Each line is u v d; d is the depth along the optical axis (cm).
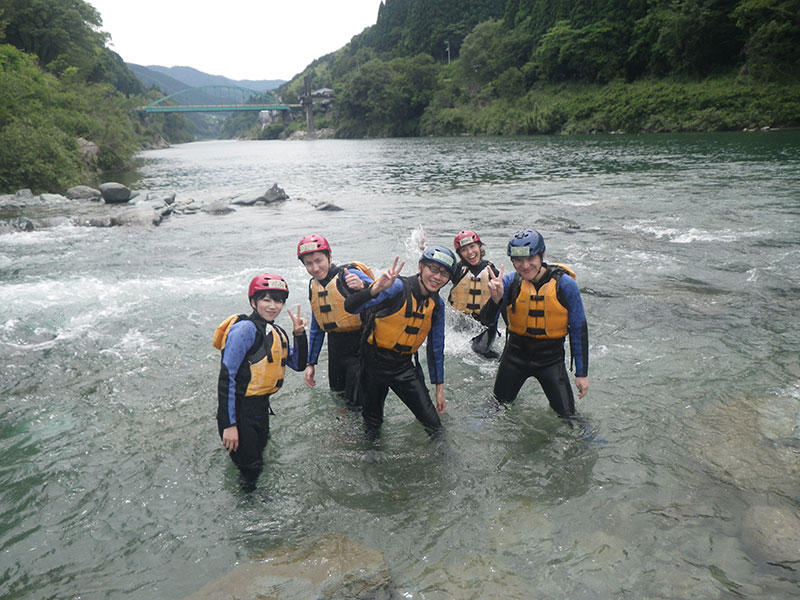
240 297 790
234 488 373
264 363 363
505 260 938
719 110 4966
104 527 338
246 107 13850
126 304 767
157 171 3859
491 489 361
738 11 5144
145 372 555
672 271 840
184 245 1171
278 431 441
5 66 3412
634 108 5662
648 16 6575
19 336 648
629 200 1519
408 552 310
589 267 880
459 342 615
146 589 288
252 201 1827
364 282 450
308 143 10038
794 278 776
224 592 280
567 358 550
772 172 1911
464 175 2562
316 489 369
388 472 385
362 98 11338
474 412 463
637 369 520
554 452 399
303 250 452
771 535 302
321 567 295
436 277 380
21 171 2266
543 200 1616
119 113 5659
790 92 4684
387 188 2198
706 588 273
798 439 394
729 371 506
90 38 6744
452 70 11156
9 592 288
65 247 1160
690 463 376
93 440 434
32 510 354
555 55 7506
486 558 302
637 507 336
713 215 1239
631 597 272
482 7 12900
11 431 449
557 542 311
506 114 7719
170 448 421
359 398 435
